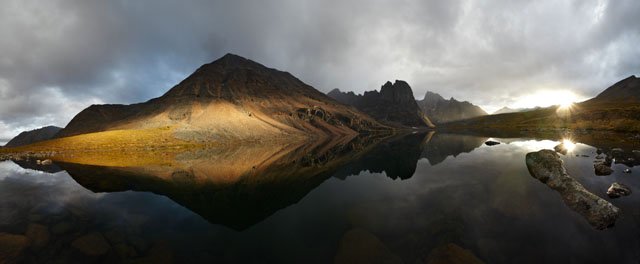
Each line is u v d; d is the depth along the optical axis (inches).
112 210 891.4
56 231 704.4
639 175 1057.5
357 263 499.2
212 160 2262.6
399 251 542.3
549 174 994.1
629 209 688.4
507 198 849.5
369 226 678.5
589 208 679.1
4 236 664.4
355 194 1026.7
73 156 2871.6
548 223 641.6
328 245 587.2
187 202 985.5
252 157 2471.7
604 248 515.8
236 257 543.8
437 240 581.6
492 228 628.4
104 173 1654.8
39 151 3427.7
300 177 1437.0
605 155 1587.1
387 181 1245.7
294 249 571.5
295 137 6141.7
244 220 768.9
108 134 4532.5
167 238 649.6
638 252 493.4
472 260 482.0
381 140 4830.2
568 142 2539.4
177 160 2297.0
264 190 1158.3
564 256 492.7
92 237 655.8
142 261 537.3
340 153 2721.5
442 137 4749.0
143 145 4010.8
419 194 976.9
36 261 552.1
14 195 1107.3
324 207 866.1
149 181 1379.2
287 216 790.5
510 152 2034.9
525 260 487.2
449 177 1251.8
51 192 1157.1
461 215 722.2
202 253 565.3
